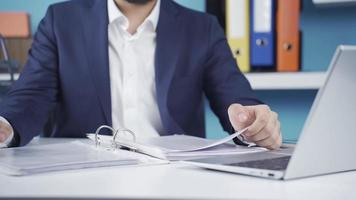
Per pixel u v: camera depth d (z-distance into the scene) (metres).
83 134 1.19
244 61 1.66
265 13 1.62
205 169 0.61
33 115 1.06
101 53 1.20
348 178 0.55
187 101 1.23
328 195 0.46
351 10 1.85
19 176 0.56
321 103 0.50
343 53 0.47
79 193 0.46
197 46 1.26
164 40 1.24
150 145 0.74
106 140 0.82
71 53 1.21
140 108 1.22
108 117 1.17
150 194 0.46
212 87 1.26
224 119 1.16
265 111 0.80
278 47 1.64
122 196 0.45
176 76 1.22
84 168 0.61
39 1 2.05
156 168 0.62
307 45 1.90
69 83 1.20
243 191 0.47
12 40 1.88
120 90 1.23
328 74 0.49
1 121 0.85
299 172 0.53
